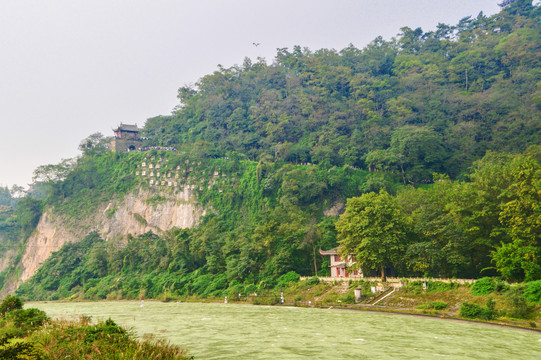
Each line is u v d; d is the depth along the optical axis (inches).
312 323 2388.0
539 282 2407.7
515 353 1566.2
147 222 6860.2
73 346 1200.8
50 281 5836.6
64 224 7071.9
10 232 7465.6
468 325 2265.0
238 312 3122.5
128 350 1126.4
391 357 1472.7
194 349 1631.4
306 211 5812.0
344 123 7317.9
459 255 3051.2
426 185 6003.9
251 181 6525.6
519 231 2795.3
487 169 3511.3
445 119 7066.9
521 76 7524.6
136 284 5167.3
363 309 3065.9
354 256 3732.8
